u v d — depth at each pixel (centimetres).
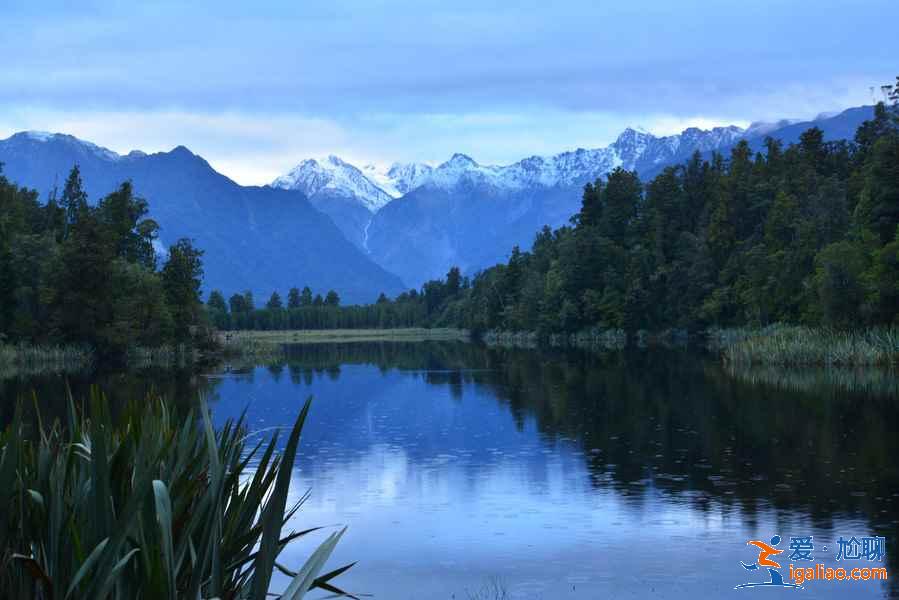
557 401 4669
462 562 1722
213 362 9462
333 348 13500
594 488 2378
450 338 19612
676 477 2505
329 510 2177
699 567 1662
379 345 14900
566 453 2975
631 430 3494
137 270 9869
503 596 1517
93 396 898
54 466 833
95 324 9100
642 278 14388
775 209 11738
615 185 16600
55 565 753
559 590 1545
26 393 5272
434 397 5047
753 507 2112
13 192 11481
